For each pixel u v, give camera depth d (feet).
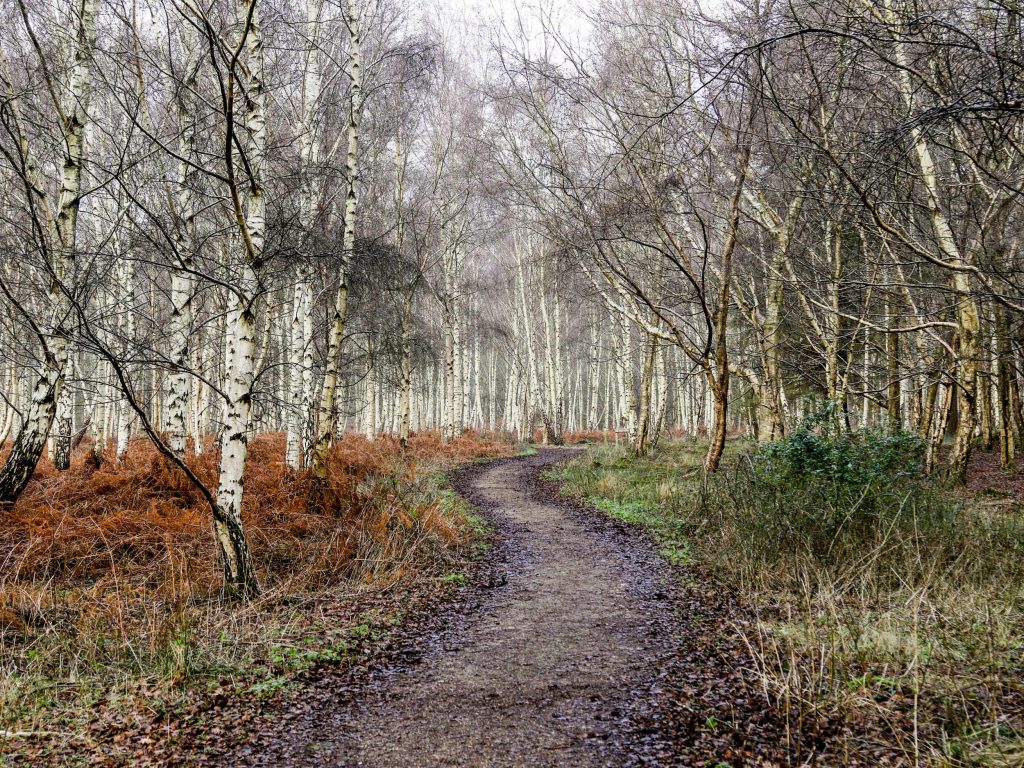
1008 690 15.03
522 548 36.52
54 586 24.58
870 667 17.03
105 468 39.32
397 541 32.55
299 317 51.65
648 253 62.39
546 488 61.36
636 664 19.10
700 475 49.29
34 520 28.60
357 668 18.81
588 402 189.06
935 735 13.38
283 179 33.53
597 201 46.37
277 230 29.68
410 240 75.51
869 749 13.12
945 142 36.70
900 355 61.41
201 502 34.24
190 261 28.71
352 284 47.96
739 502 33.45
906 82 30.53
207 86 39.99
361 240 43.88
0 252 29.78
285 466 44.86
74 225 29.66
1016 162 28.50
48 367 30.32
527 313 124.16
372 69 44.93
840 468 29.66
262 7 30.86
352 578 28.43
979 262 32.14
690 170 44.57
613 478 56.39
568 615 24.34
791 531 28.09
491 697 16.93
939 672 16.24
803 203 47.06
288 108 50.55
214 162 32.37
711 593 26.02
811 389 73.31
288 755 13.78
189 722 15.01
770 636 20.34
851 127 35.27
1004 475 52.70
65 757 13.16
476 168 68.23
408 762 13.52
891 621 19.90
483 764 13.39
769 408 51.01
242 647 19.48
